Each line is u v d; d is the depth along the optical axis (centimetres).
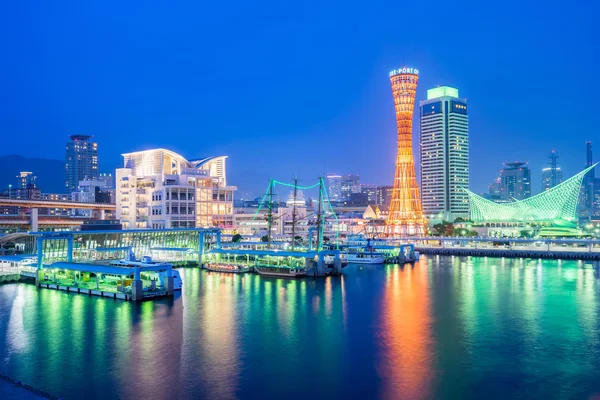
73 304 9156
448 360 6128
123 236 16012
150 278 10425
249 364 5981
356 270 15325
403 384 5384
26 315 8275
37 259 12156
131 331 7344
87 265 10494
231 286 11619
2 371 5719
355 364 5994
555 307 9144
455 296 10362
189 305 9225
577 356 6259
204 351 6462
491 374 5656
